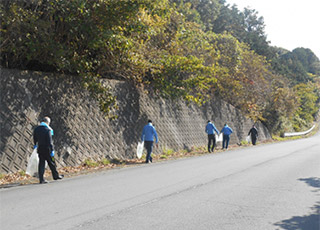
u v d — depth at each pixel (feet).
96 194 22.36
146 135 45.80
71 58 41.34
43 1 36.45
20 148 33.50
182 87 63.21
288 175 30.89
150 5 39.93
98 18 39.42
